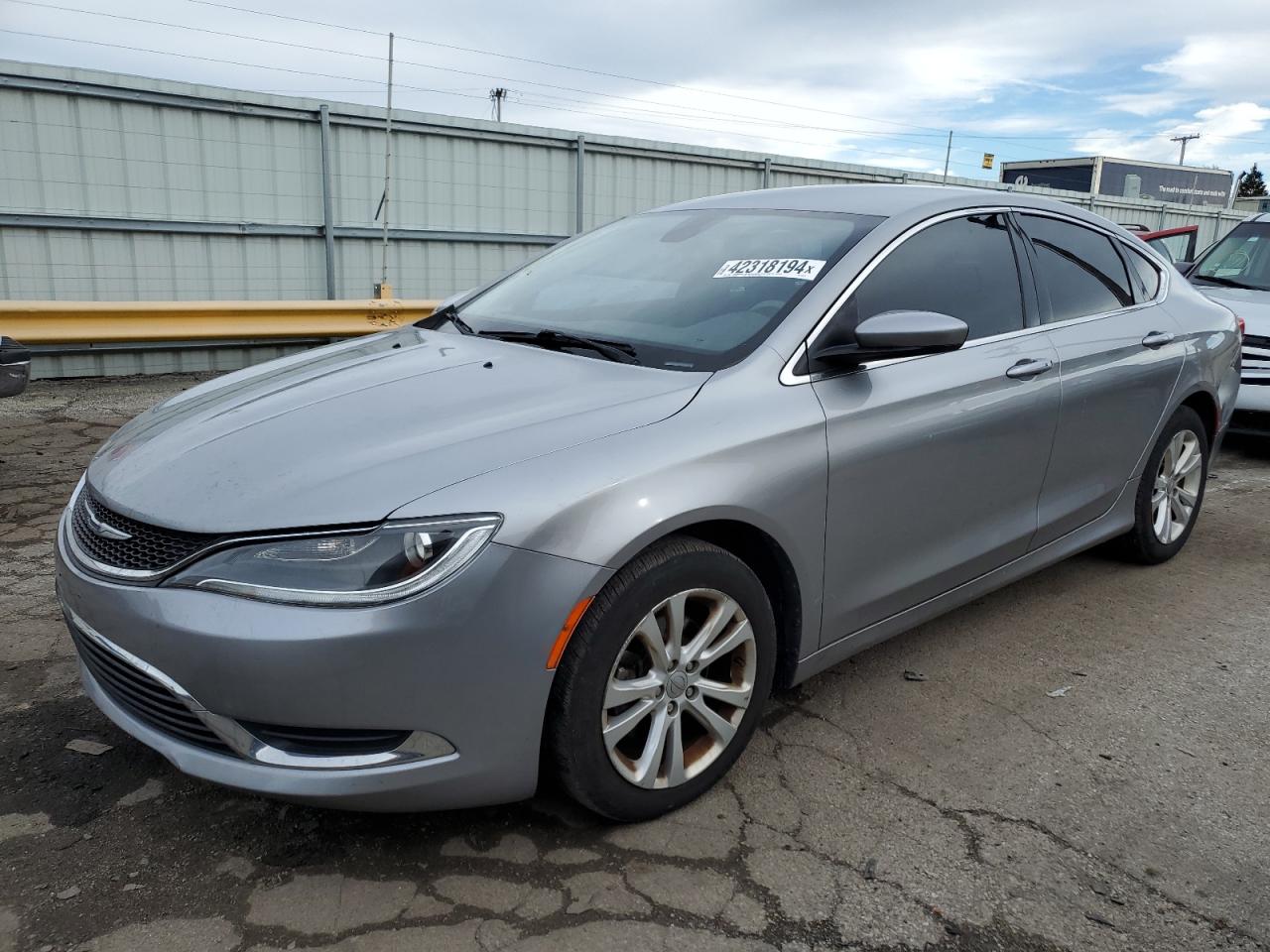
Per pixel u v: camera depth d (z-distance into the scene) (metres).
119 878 2.19
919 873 2.28
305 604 1.99
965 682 3.25
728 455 2.40
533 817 2.45
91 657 2.36
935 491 2.98
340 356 3.15
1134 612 3.89
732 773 2.68
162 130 8.98
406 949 2.00
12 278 8.51
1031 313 3.47
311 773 2.05
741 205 3.56
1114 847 2.41
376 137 10.26
